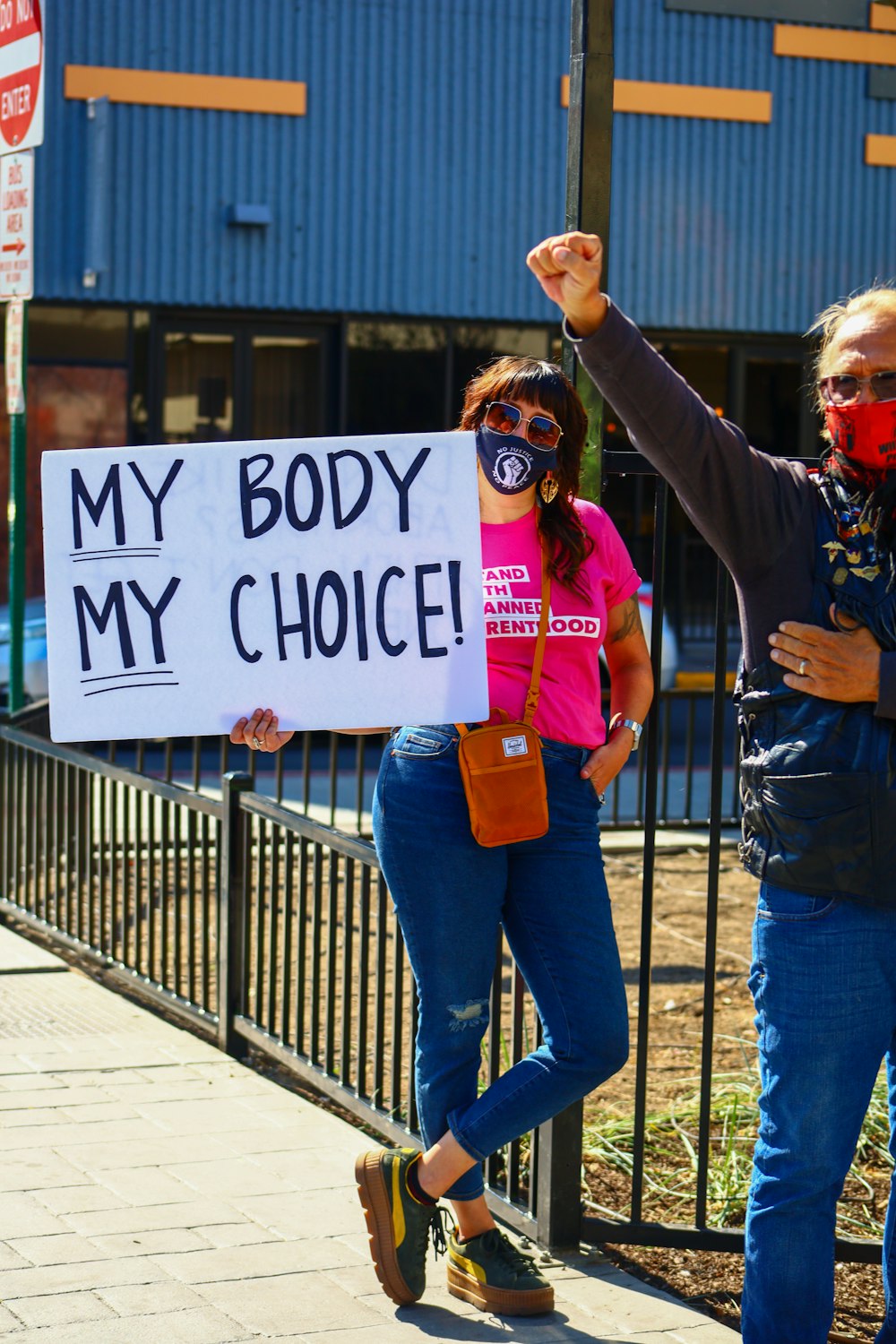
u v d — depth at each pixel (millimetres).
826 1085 2684
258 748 3184
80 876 6293
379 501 3115
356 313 15461
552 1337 3230
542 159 15852
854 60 16859
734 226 16719
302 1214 3785
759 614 2732
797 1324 2717
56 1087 4668
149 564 3152
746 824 2781
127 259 14727
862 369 2672
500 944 3723
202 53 14812
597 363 2547
